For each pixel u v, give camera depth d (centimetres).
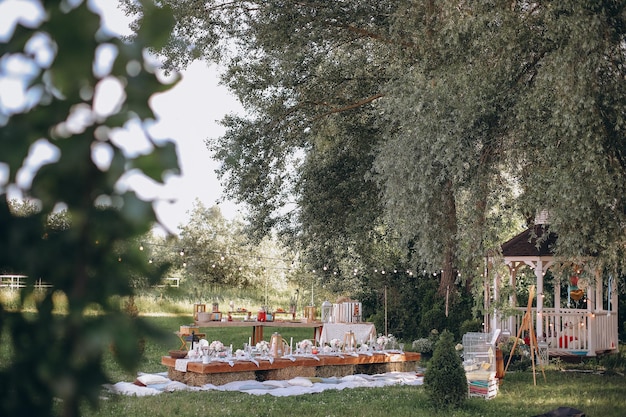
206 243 4491
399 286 2478
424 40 1566
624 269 1188
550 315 1869
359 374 1566
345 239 2419
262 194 2286
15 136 106
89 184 109
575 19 1123
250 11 2155
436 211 1491
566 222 1169
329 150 2330
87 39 107
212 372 1341
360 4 2031
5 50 106
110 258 116
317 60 2153
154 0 115
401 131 1573
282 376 1459
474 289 1440
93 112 110
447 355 1153
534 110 1242
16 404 110
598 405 1178
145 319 113
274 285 4541
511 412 1120
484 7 1284
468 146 1336
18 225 111
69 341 109
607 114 1149
